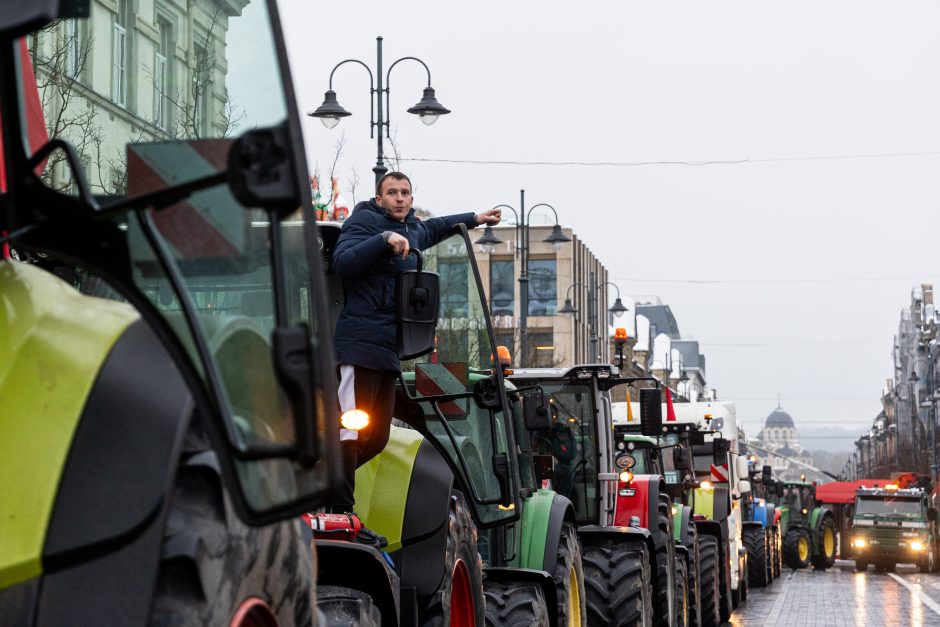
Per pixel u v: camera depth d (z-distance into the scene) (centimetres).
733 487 3388
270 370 356
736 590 3222
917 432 12006
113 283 370
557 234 3991
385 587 704
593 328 5144
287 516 353
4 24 327
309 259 356
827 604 3388
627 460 1827
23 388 368
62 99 462
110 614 365
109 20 445
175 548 376
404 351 754
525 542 1212
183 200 365
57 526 359
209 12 389
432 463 843
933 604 3384
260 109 364
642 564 1541
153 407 378
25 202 380
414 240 840
